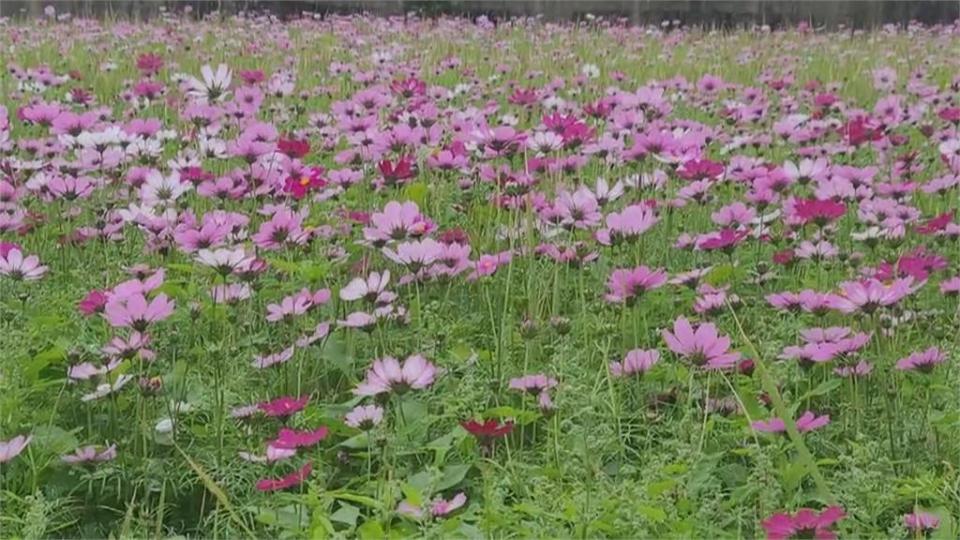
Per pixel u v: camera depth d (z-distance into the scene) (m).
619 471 2.03
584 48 8.85
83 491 2.17
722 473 2.10
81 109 5.35
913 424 2.26
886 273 2.56
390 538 1.77
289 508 1.99
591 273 3.09
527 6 13.93
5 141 3.64
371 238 2.52
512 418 2.16
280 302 2.85
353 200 3.62
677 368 2.40
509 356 2.57
